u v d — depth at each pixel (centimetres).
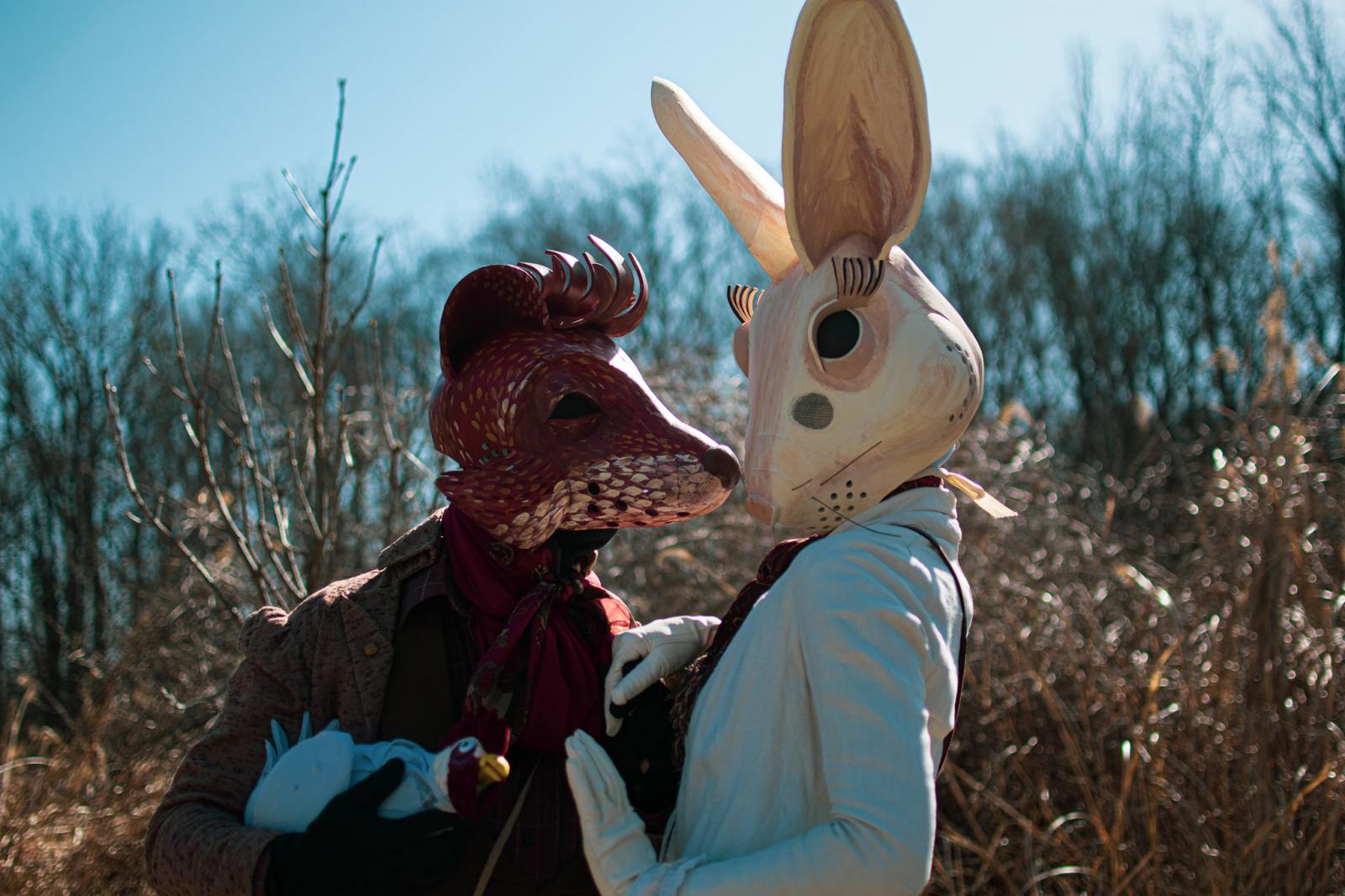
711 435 577
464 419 177
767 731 151
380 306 1461
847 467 161
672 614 516
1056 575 495
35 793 432
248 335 1280
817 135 162
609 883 145
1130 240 1633
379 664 173
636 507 171
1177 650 391
